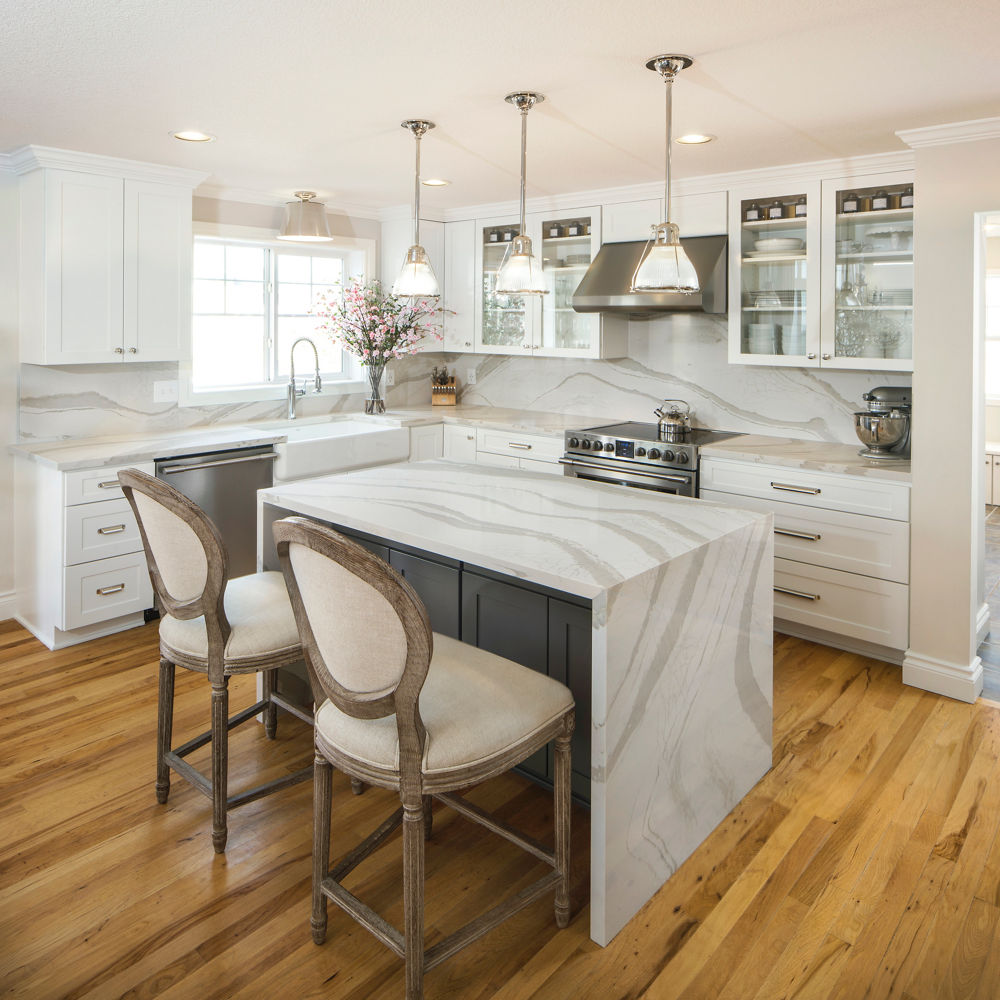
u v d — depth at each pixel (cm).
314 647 189
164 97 285
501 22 217
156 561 235
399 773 173
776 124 313
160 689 246
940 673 331
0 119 314
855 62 245
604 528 236
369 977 185
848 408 416
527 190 460
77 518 366
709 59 243
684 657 217
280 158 381
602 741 189
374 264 557
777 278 402
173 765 245
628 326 499
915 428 330
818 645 386
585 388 527
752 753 260
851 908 207
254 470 436
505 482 303
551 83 266
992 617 422
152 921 202
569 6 207
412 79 263
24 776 268
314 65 250
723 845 234
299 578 181
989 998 178
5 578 410
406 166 397
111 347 398
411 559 276
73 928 199
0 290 388
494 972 187
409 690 166
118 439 430
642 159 375
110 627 397
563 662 238
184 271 422
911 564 338
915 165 318
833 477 359
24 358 396
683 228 430
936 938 196
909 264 360
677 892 214
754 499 389
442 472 323
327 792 193
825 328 388
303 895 212
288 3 206
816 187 382
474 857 230
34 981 182
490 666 204
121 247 396
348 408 557
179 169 403
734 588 238
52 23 218
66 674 350
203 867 223
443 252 553
